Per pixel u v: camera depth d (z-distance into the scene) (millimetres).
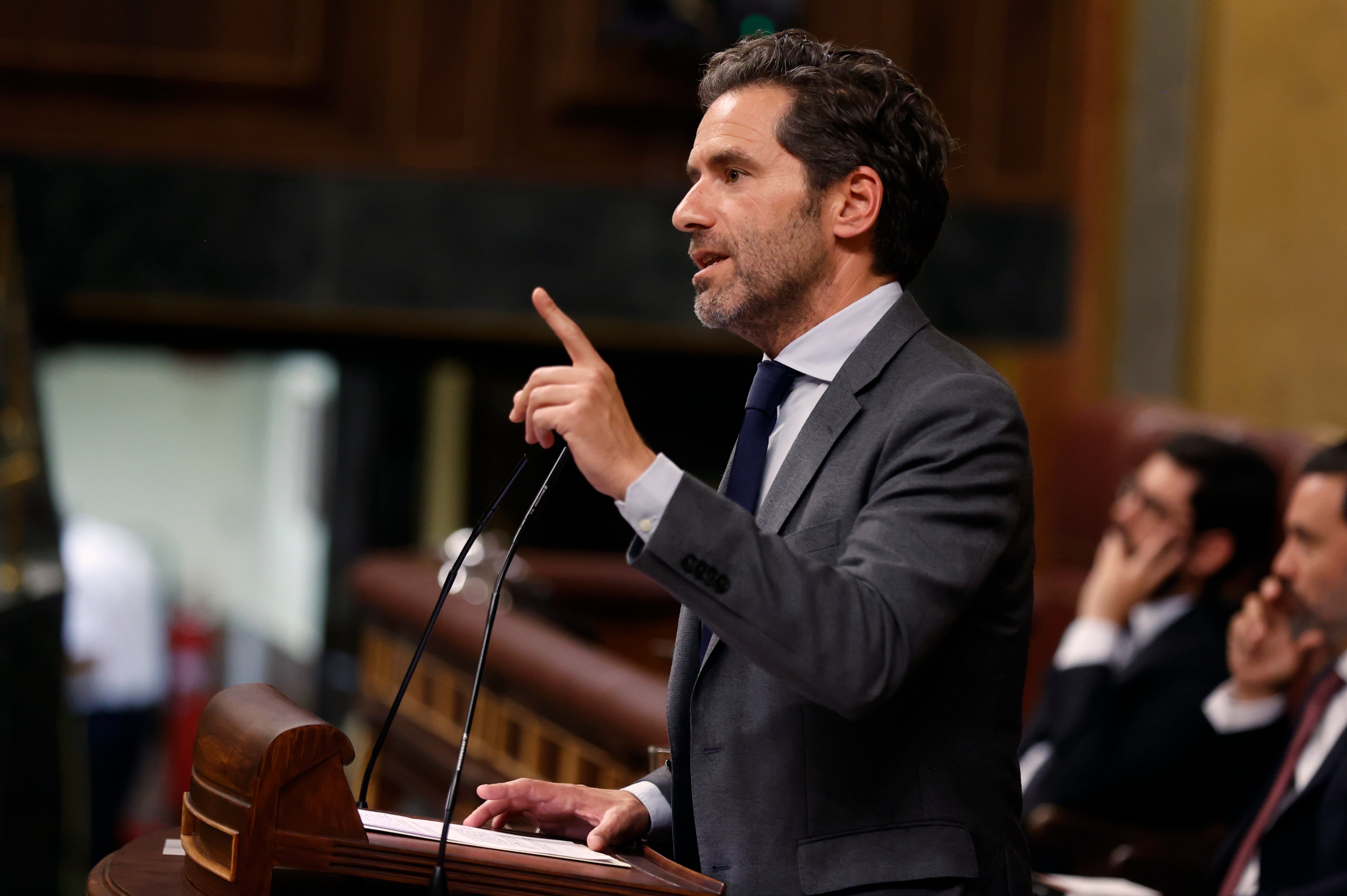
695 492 5113
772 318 6199
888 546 5238
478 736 12859
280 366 37125
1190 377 21281
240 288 19266
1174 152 21250
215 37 19047
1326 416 20719
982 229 20562
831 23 20078
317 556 32219
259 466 39219
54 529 17438
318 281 19406
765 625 4969
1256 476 12469
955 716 5645
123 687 22859
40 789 16594
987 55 20422
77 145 18953
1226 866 10055
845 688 4973
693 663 6172
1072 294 20906
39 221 18891
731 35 18688
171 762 27938
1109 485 18312
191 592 39344
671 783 6492
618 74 19234
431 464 28750
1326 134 20750
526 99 19734
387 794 14906
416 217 19547
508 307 19719
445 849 5184
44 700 16641
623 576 16969
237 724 5305
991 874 5527
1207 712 11648
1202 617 12250
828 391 5945
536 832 6363
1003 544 5395
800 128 6039
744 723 5715
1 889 16016
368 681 16188
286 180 19328
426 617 14031
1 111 18844
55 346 20656
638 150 19812
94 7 18875
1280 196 20953
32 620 16234
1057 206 20719
